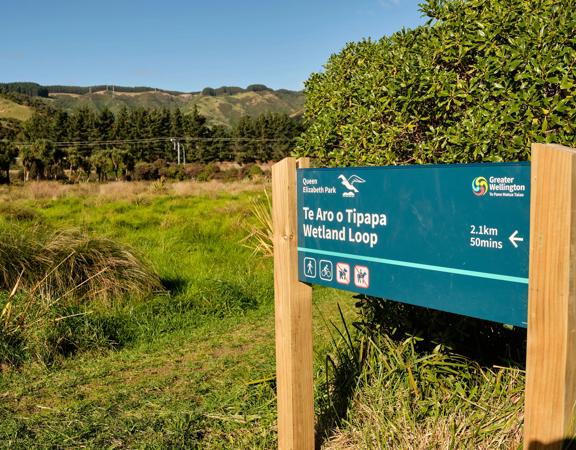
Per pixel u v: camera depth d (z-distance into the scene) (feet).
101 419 11.68
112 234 34.73
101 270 20.25
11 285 18.67
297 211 9.27
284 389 9.43
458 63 10.48
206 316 19.74
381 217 7.95
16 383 13.84
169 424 11.40
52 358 15.39
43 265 19.69
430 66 10.66
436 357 10.83
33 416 11.91
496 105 9.58
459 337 11.28
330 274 8.80
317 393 11.94
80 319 16.75
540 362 6.13
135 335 17.75
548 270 5.98
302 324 9.34
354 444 9.98
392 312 11.70
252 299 21.58
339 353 12.27
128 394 13.14
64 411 12.09
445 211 7.13
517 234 6.39
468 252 6.91
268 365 14.79
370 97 11.67
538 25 9.14
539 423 6.18
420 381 10.85
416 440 9.36
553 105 8.79
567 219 5.80
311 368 9.49
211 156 242.58
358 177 8.21
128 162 132.77
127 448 10.55
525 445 6.36
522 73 9.11
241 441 10.67
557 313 5.95
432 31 11.17
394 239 7.81
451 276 7.11
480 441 9.25
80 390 13.53
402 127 10.94
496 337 11.66
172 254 29.17
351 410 10.57
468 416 9.79
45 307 16.60
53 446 10.59
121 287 20.53
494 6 10.08
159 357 15.94
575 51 8.70
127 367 15.14
